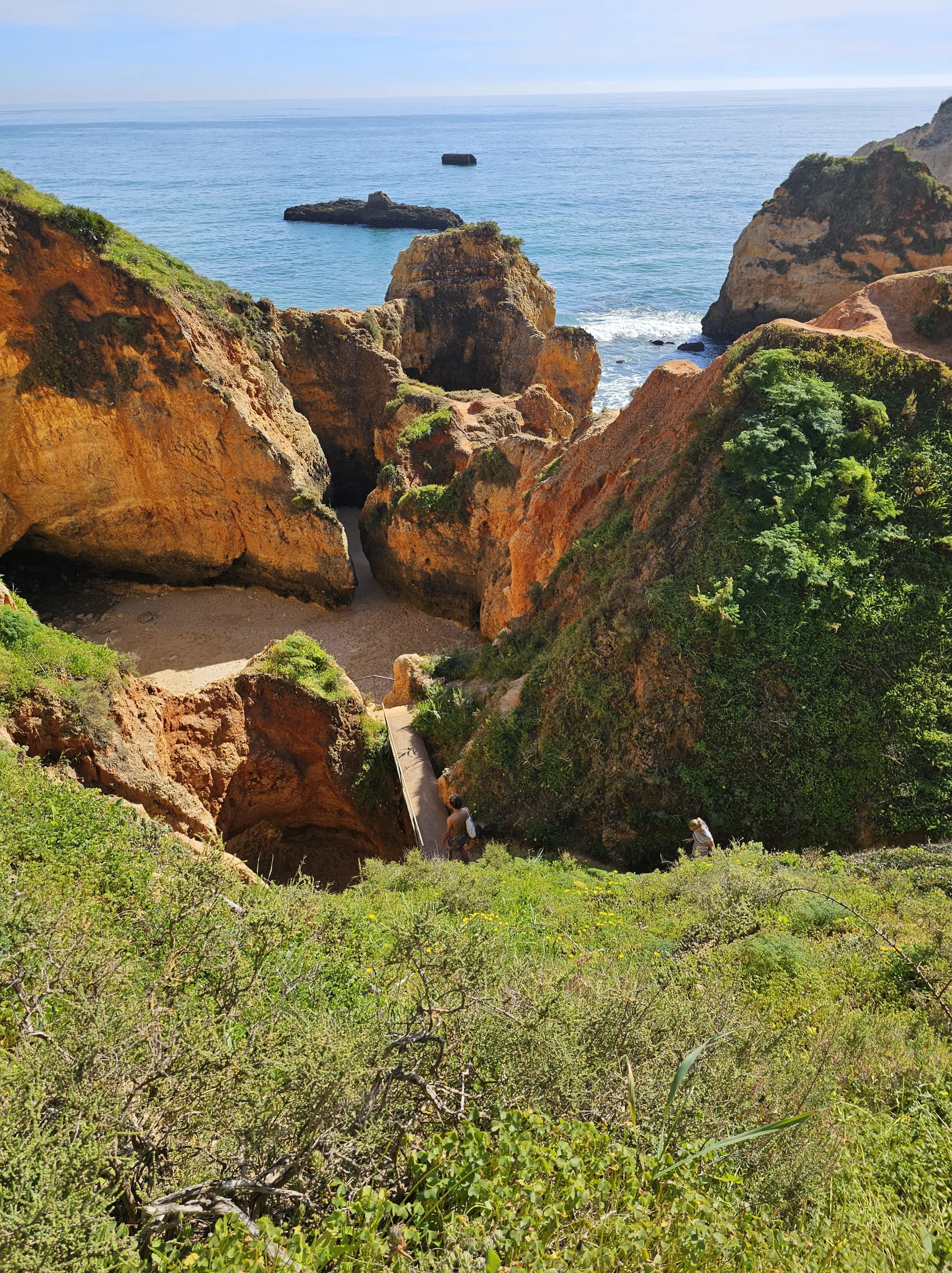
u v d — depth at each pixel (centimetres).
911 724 1723
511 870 1575
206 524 4053
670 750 1784
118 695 1956
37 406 3694
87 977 639
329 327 4822
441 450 4216
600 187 18350
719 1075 649
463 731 2356
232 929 801
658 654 1845
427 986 701
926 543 1911
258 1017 672
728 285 8412
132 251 3719
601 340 8319
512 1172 490
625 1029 654
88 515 3984
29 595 4069
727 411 2164
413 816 2145
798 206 7762
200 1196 480
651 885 1385
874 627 1809
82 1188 425
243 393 4019
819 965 1016
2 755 1522
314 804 2616
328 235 12388
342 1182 516
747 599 1830
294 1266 416
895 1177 608
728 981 948
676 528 2080
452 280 5750
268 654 2519
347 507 5231
